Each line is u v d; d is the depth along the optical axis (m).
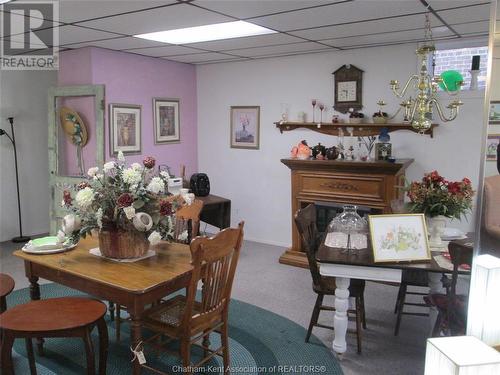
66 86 4.48
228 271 2.40
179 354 2.41
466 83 4.09
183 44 4.18
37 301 2.48
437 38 3.95
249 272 4.34
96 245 2.80
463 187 2.67
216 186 5.74
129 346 2.90
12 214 5.42
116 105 4.59
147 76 4.96
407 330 3.14
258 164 5.34
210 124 5.66
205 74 5.60
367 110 4.51
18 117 5.36
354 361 2.73
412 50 4.20
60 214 4.63
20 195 5.47
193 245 2.09
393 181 3.99
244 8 2.86
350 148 4.37
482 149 1.58
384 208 4.05
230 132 5.50
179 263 2.47
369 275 2.52
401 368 2.65
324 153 4.43
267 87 5.13
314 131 4.86
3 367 2.23
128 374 2.57
